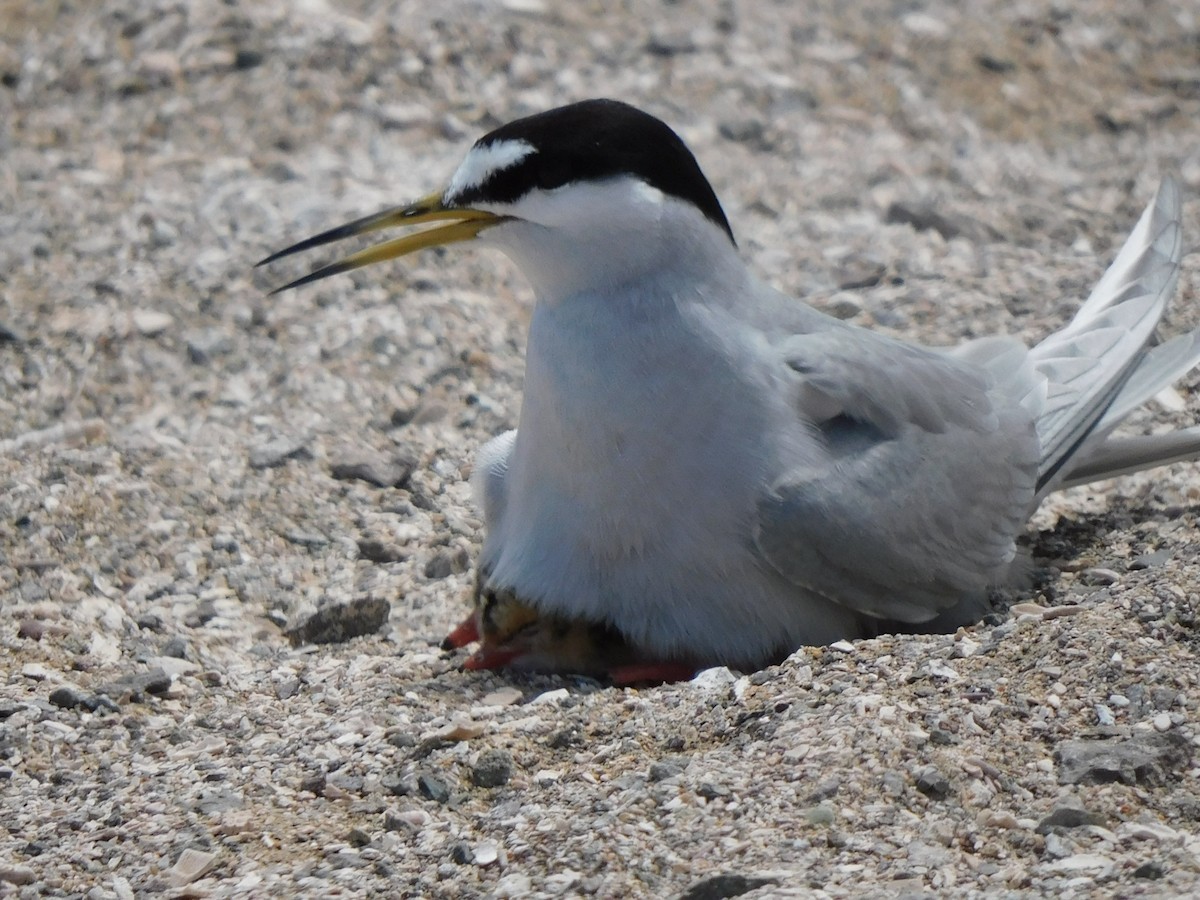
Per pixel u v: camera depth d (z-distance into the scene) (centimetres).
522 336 1404
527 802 809
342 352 1353
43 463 1212
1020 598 1041
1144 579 948
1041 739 799
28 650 1020
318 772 864
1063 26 1938
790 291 1457
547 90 1758
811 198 1612
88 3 1825
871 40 1895
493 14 1856
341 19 1827
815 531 951
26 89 1712
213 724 936
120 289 1417
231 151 1645
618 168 946
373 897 749
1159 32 1947
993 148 1717
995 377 1114
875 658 893
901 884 698
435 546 1154
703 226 966
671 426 943
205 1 1828
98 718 943
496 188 970
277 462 1233
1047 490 1110
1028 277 1451
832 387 984
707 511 947
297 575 1130
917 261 1498
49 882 783
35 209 1520
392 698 950
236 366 1339
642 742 853
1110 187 1647
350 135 1670
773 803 762
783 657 984
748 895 695
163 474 1211
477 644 1040
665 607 967
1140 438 1134
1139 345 1160
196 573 1120
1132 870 691
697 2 1925
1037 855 718
